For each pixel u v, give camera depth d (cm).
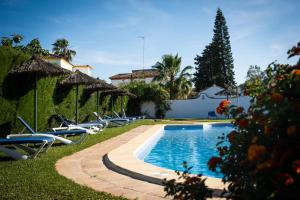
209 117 3628
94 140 1333
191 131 2314
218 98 3703
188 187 273
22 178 627
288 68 277
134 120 2814
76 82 1667
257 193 219
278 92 246
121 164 766
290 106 209
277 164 206
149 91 3691
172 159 1316
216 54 5212
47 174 668
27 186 565
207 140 1883
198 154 1438
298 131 209
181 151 1521
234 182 257
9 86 1212
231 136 269
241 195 238
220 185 527
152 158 1337
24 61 1276
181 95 4103
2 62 1171
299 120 208
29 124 1331
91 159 898
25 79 1288
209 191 273
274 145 226
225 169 262
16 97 1247
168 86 4050
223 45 5206
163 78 4100
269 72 298
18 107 1258
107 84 2142
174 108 3794
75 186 569
